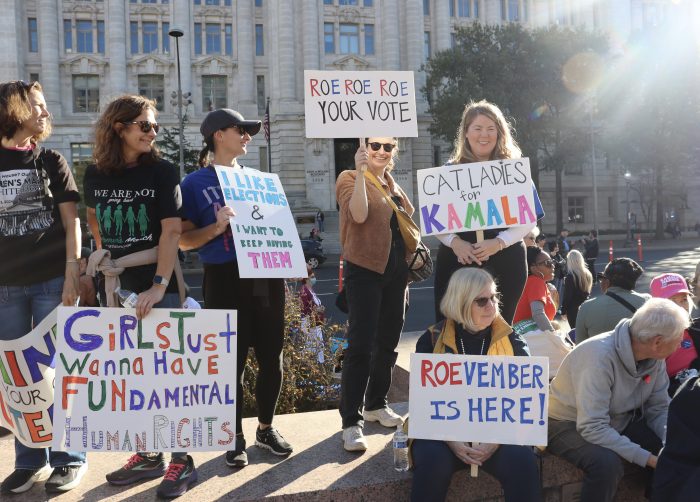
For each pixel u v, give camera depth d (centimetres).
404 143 4191
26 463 312
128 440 298
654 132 3906
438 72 3438
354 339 361
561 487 341
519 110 3341
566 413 334
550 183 4984
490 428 301
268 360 352
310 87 369
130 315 300
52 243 313
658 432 332
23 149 307
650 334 307
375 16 4378
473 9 4703
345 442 353
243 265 320
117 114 300
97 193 310
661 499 270
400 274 383
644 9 5262
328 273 2480
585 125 3616
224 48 4338
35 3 4138
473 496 323
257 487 310
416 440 309
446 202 369
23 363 304
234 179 340
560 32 3356
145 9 4241
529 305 575
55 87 4122
